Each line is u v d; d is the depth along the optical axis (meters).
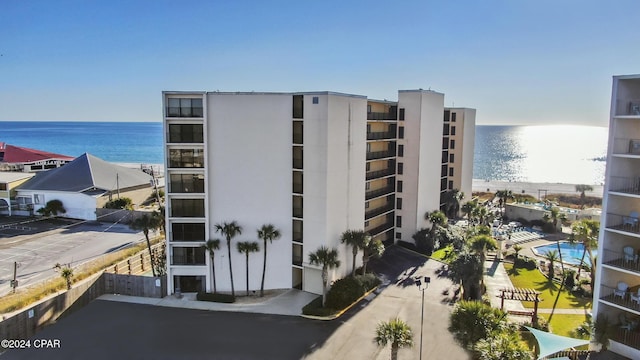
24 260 51.09
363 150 45.91
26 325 33.12
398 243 58.19
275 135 40.22
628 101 27.62
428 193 59.16
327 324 35.56
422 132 55.81
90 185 73.81
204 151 39.78
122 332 34.09
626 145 27.97
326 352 31.30
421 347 29.70
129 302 39.81
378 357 30.62
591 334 27.66
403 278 45.72
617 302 28.00
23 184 76.25
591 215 66.25
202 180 40.47
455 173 73.56
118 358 30.38
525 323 34.22
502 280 45.56
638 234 26.67
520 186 111.69
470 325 24.92
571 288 42.97
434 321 35.81
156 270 46.88
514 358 21.86
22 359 30.03
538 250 57.19
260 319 36.44
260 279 41.97
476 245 39.34
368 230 53.72
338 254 42.38
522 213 70.31
